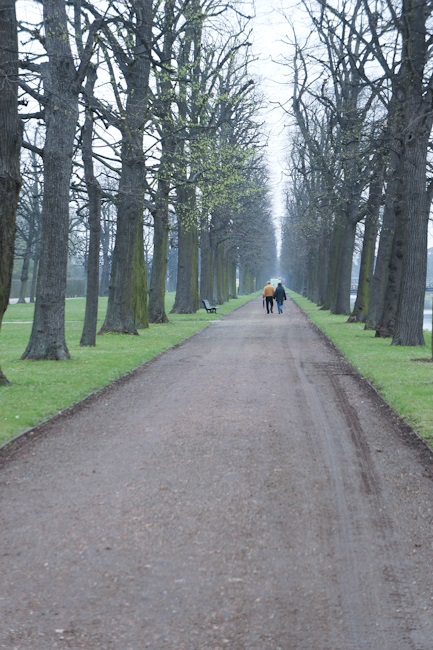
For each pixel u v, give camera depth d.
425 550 5.53
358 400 12.82
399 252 26.19
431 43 20.64
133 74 24.38
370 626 4.26
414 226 22.62
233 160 29.17
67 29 18.56
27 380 14.80
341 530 5.97
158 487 7.19
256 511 6.43
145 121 23.36
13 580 4.91
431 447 9.06
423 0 19.81
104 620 4.32
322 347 23.66
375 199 31.08
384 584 4.87
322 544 5.63
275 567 5.14
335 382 15.16
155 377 16.03
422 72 20.55
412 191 22.48
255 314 48.44
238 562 5.22
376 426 10.47
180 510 6.44
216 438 9.46
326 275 59.66
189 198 32.72
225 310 54.34
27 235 68.69
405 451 8.91
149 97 24.36
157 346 23.28
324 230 52.97
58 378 15.16
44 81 18.84
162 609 4.46
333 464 8.19
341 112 27.12
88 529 5.95
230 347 23.70
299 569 5.11
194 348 23.47
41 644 4.04
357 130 24.66
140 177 27.69
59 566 5.15
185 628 4.22
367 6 21.30
